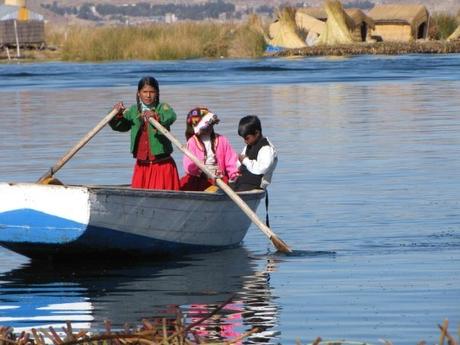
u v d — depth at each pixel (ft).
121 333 68.08
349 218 121.19
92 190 100.68
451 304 84.33
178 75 400.67
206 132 114.62
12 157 177.88
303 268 98.99
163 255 107.96
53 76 405.39
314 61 496.23
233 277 96.37
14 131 217.77
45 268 102.73
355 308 83.97
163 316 83.20
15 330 80.28
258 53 554.46
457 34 611.47
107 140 201.36
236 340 70.54
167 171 110.11
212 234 109.60
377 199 132.26
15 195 102.06
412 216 121.29
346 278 94.17
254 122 114.83
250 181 114.83
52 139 202.18
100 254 105.50
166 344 67.21
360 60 493.77
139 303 87.56
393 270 96.63
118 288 93.09
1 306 87.25
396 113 243.81
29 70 452.76
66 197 101.35
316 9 636.89
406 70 409.08
